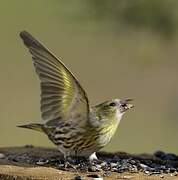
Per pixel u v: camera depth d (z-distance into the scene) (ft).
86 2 57.26
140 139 73.00
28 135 74.54
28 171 31.09
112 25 57.52
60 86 31.19
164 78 78.79
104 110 32.50
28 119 78.43
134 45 63.72
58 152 35.60
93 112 32.32
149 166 33.78
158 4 56.29
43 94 31.19
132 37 58.23
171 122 74.28
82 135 32.17
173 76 77.46
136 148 71.41
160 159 35.22
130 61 83.76
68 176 30.86
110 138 32.94
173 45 59.36
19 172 30.86
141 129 74.90
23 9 94.02
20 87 85.05
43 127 32.35
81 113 31.96
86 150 32.65
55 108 31.60
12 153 35.45
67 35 89.97
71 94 31.45
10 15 93.86
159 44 58.44
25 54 90.94
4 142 73.67
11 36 92.79
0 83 85.66
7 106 80.79
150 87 79.56
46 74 30.91
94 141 32.42
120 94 81.46
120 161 34.09
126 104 33.06
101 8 56.95
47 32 91.81
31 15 93.66
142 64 60.08
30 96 82.84
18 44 92.07
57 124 32.07
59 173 31.14
